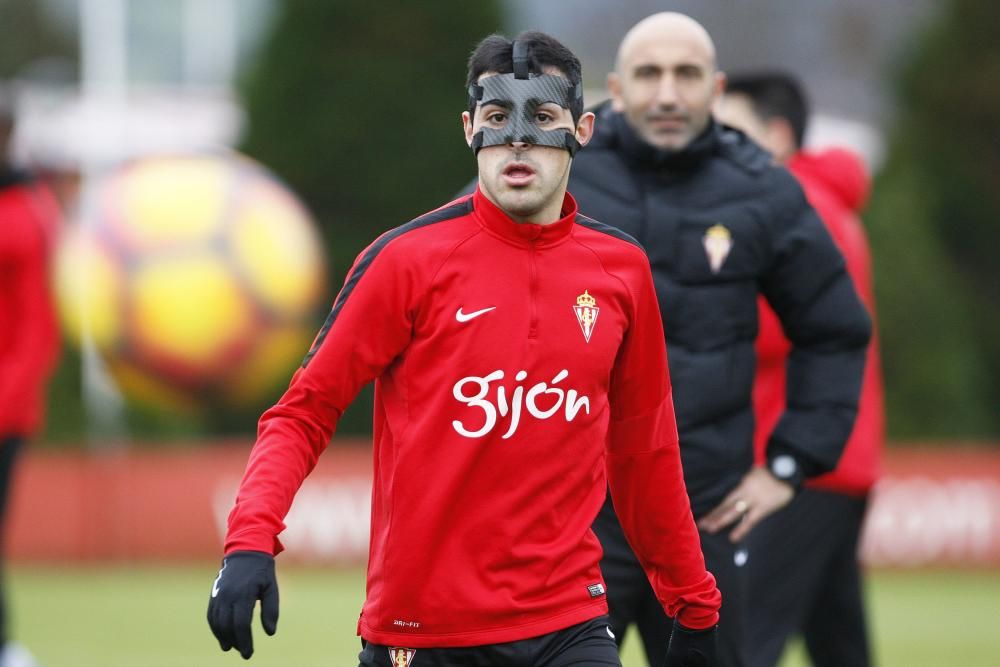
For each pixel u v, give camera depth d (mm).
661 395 13641
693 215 17141
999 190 86500
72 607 40781
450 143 70812
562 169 12781
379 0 70500
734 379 17188
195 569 52688
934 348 67312
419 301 12570
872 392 20516
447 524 12648
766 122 22156
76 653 32031
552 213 12984
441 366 12609
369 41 70688
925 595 45406
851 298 17562
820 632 21500
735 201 17250
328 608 41000
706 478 17109
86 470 53188
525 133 12562
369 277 12586
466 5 71312
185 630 35969
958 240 87188
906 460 51344
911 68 87375
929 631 36812
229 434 64250
